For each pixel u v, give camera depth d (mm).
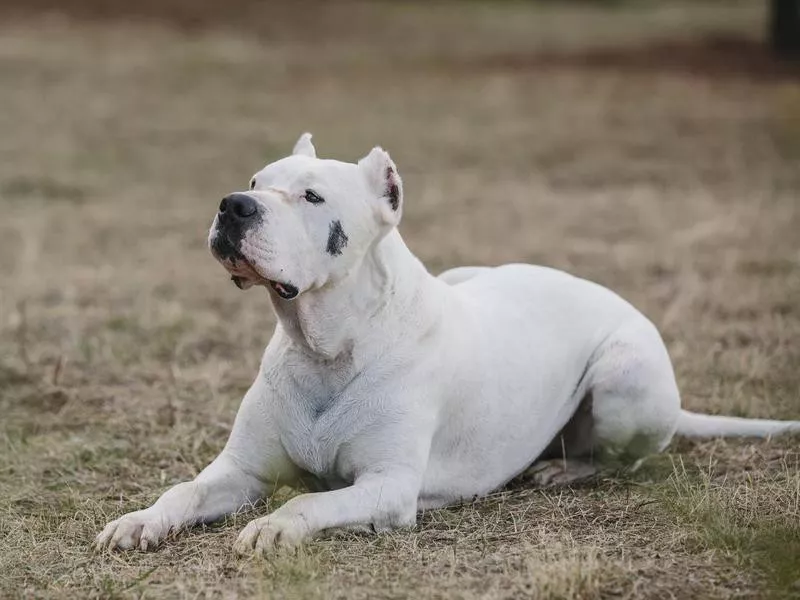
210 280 16844
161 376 12484
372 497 7902
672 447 10133
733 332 13594
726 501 8359
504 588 7121
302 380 8219
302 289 7852
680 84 35844
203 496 8242
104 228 20312
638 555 7645
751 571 7371
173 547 7902
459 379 8516
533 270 9844
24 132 28719
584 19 52969
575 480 9375
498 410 8781
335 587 7137
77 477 9680
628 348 9406
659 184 23969
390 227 8188
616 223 20531
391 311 8219
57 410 11664
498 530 8148
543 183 24250
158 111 31797
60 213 21484
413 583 7203
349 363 8148
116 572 7523
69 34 42500
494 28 49625
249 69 38375
